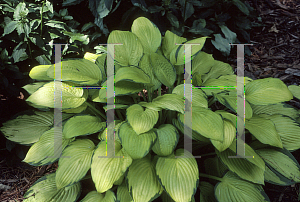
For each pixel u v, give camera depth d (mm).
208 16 3350
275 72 3244
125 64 2010
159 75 1949
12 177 2195
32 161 1778
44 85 1869
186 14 2969
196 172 1557
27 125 2184
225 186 1718
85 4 2809
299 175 1759
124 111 2246
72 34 2393
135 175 1587
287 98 1762
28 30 2109
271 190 2064
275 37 3844
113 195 1673
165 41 2295
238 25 3420
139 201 1486
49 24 2236
